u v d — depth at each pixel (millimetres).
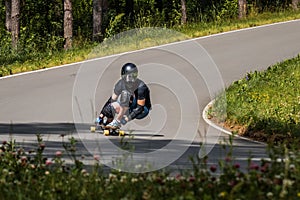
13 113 30078
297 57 47656
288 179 12570
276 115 30000
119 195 12664
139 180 13336
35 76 41875
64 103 32250
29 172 14344
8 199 12719
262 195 11891
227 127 28141
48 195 12727
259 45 54438
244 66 45281
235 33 61656
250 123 27391
